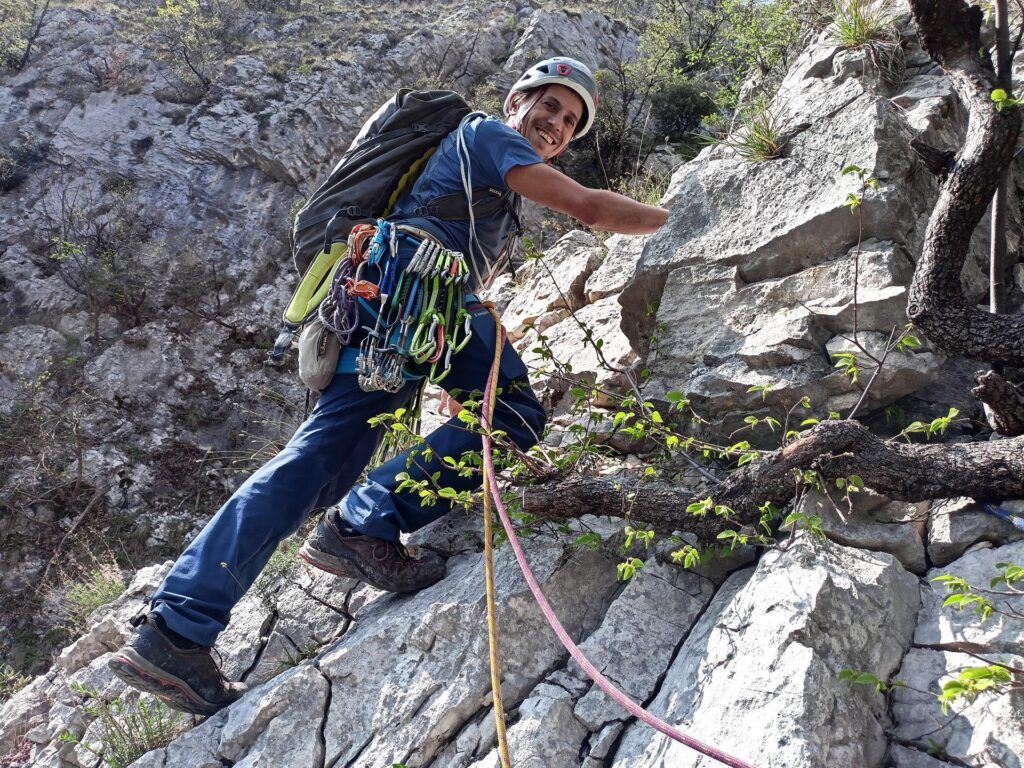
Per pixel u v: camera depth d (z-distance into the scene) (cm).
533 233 1220
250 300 2144
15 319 2048
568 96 331
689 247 334
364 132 320
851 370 261
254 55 2627
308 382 289
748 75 664
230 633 321
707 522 259
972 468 233
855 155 302
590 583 272
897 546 241
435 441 296
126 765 288
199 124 2375
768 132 327
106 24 2641
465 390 304
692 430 307
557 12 2927
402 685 261
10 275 2119
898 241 290
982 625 212
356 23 2944
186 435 1916
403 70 2705
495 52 2902
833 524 245
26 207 2227
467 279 300
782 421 288
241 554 269
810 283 297
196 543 272
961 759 191
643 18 3228
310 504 284
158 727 295
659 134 1933
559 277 504
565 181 292
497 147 294
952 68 273
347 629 304
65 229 2173
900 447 244
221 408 1975
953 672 208
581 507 275
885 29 384
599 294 460
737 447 269
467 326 286
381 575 292
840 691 202
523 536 279
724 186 335
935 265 256
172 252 2186
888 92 377
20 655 1511
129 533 1739
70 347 1995
